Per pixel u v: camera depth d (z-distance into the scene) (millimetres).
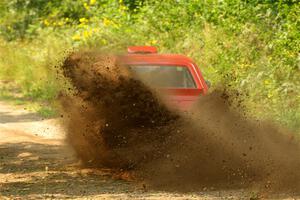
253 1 45750
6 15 64875
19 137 34281
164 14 49938
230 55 41250
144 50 31500
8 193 22312
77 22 60344
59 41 54938
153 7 51250
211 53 42781
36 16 64375
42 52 53688
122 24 51125
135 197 21141
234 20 44750
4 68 56219
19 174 25859
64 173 25922
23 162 28266
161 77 28766
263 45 41312
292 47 37875
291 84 34688
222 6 46625
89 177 25125
